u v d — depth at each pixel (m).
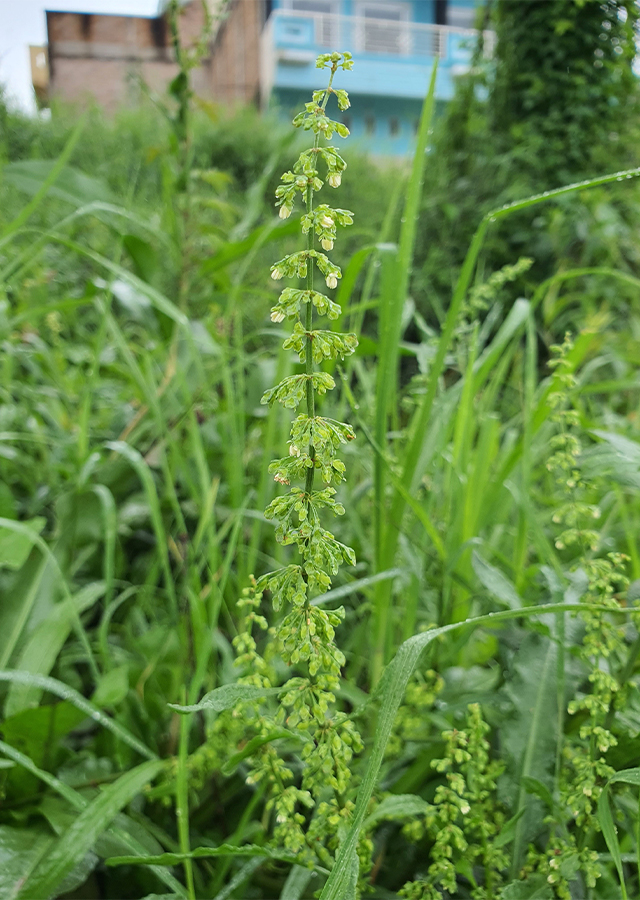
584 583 1.02
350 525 1.65
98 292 2.08
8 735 0.95
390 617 1.20
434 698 1.04
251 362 2.15
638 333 2.99
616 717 0.91
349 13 17.75
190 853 0.73
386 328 1.15
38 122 5.33
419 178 1.14
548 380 1.55
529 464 1.20
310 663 0.61
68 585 1.42
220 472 1.82
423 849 0.99
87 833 0.78
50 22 8.18
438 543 1.13
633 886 0.95
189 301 2.38
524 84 3.86
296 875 0.83
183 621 1.25
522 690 0.96
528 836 0.85
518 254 3.77
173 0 2.13
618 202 3.68
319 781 0.77
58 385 2.30
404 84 16.09
